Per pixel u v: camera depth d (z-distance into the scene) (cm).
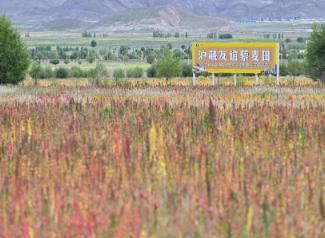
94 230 1284
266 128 2319
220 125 2452
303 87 5281
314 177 1655
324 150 2027
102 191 1502
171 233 1256
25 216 1377
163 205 1399
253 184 1563
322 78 7150
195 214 1345
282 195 1477
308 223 1341
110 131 2334
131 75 11325
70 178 1619
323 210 1393
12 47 7450
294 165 1777
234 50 6525
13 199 1463
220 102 3766
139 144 2052
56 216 1344
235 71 6538
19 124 2545
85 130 2378
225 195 1466
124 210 1364
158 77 10138
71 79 10206
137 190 1485
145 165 1764
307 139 2205
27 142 2109
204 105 3272
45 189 1527
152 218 1320
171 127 2372
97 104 3350
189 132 2284
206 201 1425
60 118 2759
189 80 8562
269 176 1652
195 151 1919
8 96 4369
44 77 11531
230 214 1367
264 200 1436
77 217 1316
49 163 1814
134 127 2398
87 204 1423
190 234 1259
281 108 3098
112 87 5416
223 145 2066
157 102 3597
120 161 1786
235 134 2266
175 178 1609
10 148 2030
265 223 1318
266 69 6494
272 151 1998
